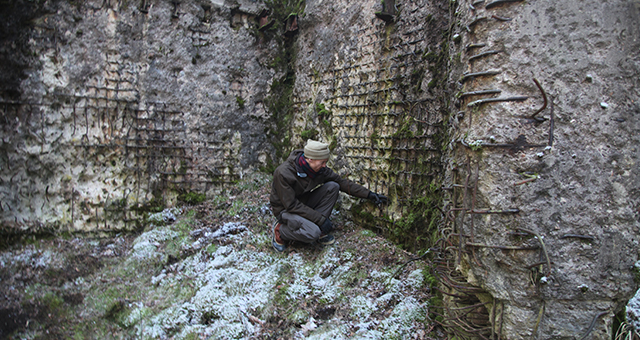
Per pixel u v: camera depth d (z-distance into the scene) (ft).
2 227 10.50
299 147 14.56
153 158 12.70
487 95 5.54
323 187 10.43
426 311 7.70
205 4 13.41
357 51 11.76
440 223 8.43
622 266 5.18
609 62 5.06
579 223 5.17
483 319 6.55
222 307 8.55
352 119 11.90
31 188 10.93
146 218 12.55
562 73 5.15
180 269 10.27
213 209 13.15
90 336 8.19
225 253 10.51
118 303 9.02
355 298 8.46
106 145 11.84
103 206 11.91
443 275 7.29
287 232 10.03
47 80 10.87
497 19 5.41
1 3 10.10
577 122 5.14
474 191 5.68
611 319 5.37
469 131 5.77
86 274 10.16
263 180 14.62
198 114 13.48
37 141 10.88
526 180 5.24
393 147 10.40
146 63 12.39
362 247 10.07
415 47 9.78
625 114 5.09
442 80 8.89
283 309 8.52
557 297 5.27
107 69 11.76
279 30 15.21
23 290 9.23
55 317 8.60
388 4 10.37
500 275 5.55
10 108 10.52
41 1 10.63
